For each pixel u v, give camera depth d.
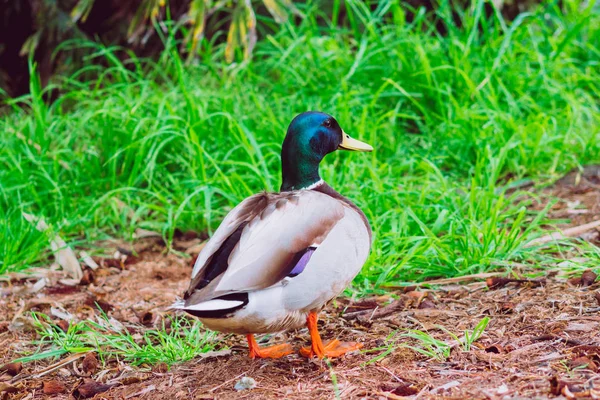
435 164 11.34
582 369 6.09
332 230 6.44
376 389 6.10
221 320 6.04
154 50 15.06
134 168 10.84
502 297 7.92
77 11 12.64
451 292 8.23
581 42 13.89
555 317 7.25
